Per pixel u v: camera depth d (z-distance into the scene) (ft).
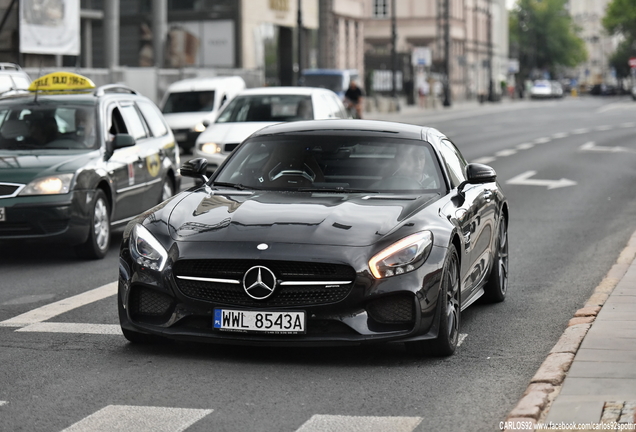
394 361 25.73
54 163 42.39
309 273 24.41
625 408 19.86
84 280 38.55
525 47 559.38
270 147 30.60
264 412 21.12
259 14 202.90
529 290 36.65
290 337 24.48
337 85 162.40
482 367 25.21
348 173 29.27
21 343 27.63
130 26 196.34
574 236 50.49
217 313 24.66
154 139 51.39
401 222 25.76
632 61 374.02
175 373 24.38
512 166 92.48
